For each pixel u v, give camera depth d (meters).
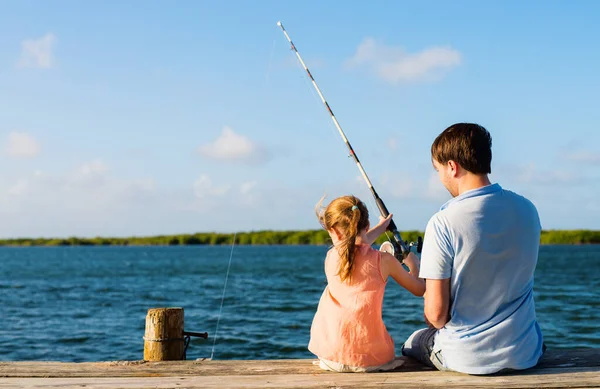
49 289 22.20
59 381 3.19
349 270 3.12
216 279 26.77
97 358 9.35
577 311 13.25
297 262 47.97
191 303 16.44
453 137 2.83
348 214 3.16
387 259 3.17
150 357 4.42
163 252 97.81
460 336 2.93
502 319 2.89
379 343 3.16
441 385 2.88
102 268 40.66
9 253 99.56
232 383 3.07
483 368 2.92
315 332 3.28
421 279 3.22
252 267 38.94
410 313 13.05
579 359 3.31
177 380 3.16
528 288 2.92
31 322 13.16
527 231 2.80
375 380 3.00
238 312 14.26
